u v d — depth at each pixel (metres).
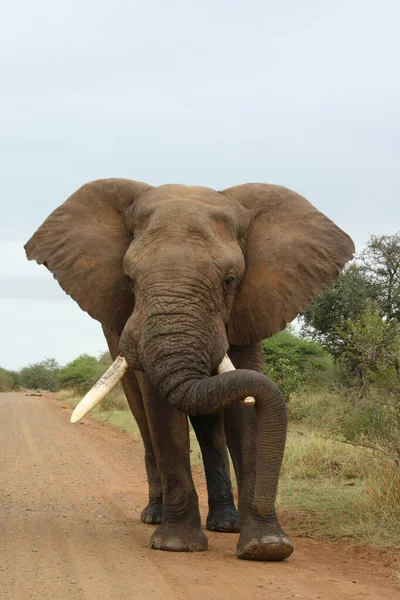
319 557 7.49
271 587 6.25
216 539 8.40
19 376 101.62
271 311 7.91
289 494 10.63
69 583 6.29
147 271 7.21
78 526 8.86
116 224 8.38
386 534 8.17
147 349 6.95
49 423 25.28
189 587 6.19
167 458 7.63
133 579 6.43
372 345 11.34
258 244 8.08
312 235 8.20
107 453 16.81
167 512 7.71
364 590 6.26
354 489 10.50
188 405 6.71
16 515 9.45
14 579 6.39
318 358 25.39
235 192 8.22
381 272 21.77
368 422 10.58
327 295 21.14
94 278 8.23
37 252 8.45
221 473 9.09
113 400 29.50
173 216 7.46
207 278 7.17
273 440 6.51
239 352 7.96
